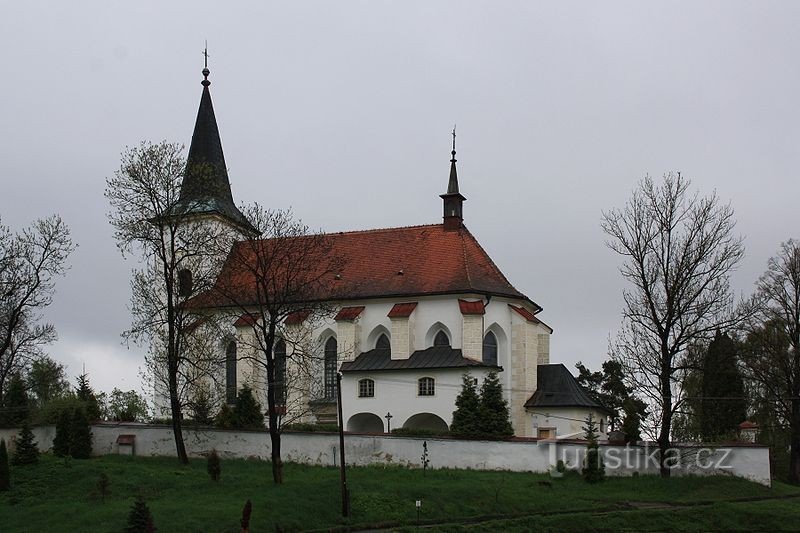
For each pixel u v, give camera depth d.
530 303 94.62
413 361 88.31
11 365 85.50
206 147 102.00
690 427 88.38
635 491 70.62
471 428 79.31
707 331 76.75
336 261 88.62
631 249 77.81
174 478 68.12
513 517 62.94
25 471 69.12
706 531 62.09
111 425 80.25
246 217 77.50
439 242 95.38
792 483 86.06
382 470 73.69
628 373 77.00
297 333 87.19
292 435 77.62
